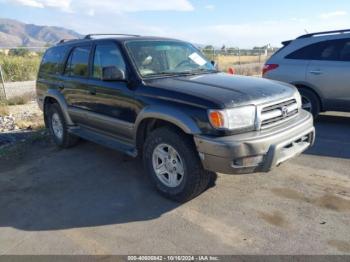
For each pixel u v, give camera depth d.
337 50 6.86
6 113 9.49
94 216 3.83
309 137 4.26
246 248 3.13
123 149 4.71
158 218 3.72
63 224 3.69
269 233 3.34
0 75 14.30
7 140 6.96
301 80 7.20
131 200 4.16
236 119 3.52
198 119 3.60
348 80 6.68
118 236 3.42
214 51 22.88
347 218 3.55
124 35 5.59
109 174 4.96
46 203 4.18
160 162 4.16
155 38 5.19
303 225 3.46
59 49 6.30
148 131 4.38
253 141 3.46
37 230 3.60
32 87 14.03
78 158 5.70
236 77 4.58
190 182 3.82
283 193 4.14
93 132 5.51
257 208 3.82
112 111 4.77
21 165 5.52
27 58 20.00
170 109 3.82
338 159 5.16
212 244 3.22
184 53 5.20
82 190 4.49
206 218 3.67
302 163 5.04
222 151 3.43
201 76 4.57
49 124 6.58
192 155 3.76
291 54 7.39
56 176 4.99
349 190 4.16
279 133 3.68
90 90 5.16
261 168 3.59
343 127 6.99
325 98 7.03
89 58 5.31
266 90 3.94
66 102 5.88
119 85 4.57
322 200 3.94
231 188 4.31
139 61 4.56
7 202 4.25
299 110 4.39
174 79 4.39
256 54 25.77
